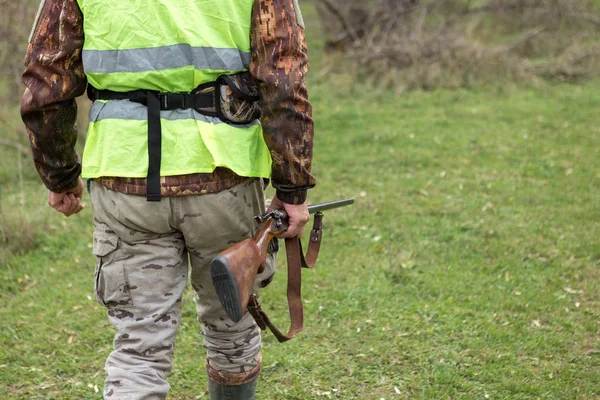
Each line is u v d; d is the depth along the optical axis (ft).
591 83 32.99
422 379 10.50
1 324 12.34
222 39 6.77
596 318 12.42
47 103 6.77
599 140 23.58
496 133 24.75
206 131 6.73
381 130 25.40
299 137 6.80
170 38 6.64
